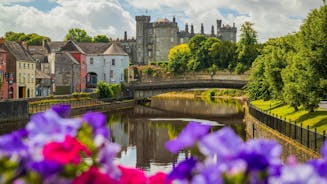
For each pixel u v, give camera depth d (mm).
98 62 112562
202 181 3949
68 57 95750
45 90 89188
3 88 71688
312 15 34062
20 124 54844
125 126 62094
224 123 64562
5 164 4121
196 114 80000
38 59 108000
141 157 37562
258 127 44938
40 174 4172
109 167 4672
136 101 103625
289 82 38406
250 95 67062
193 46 150000
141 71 149500
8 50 75938
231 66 138625
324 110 42406
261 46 132375
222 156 4047
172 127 60688
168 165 33781
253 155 3883
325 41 32031
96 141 4660
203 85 97062
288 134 32188
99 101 86250
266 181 3963
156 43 196125
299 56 33469
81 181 4359
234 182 3875
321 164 3932
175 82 99375
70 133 4453
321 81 31875
